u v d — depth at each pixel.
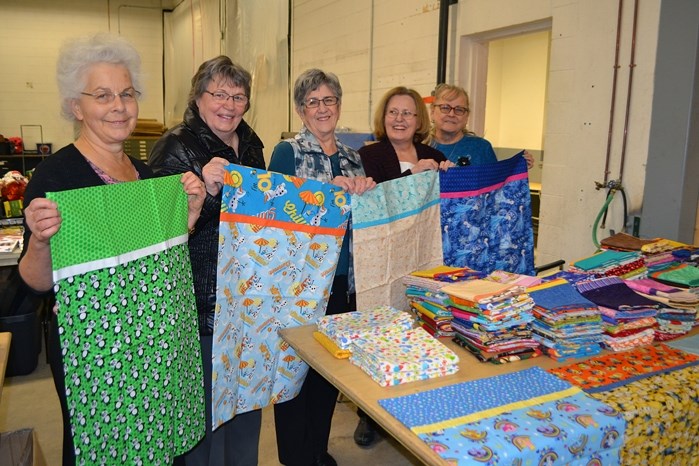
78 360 1.31
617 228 2.89
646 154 2.72
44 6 8.91
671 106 2.58
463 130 3.07
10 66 8.78
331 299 2.15
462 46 3.76
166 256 1.50
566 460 1.22
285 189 1.83
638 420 1.35
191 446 1.65
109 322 1.36
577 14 2.97
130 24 9.67
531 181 6.00
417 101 2.57
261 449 2.65
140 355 1.43
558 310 1.70
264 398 1.96
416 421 1.26
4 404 3.07
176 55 9.45
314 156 2.14
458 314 1.75
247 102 1.90
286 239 1.87
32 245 1.28
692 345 1.83
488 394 1.41
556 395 1.41
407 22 4.25
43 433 2.77
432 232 2.28
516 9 3.32
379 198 2.04
